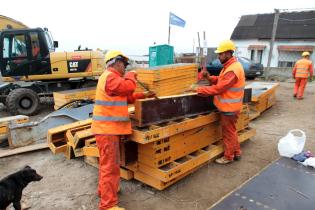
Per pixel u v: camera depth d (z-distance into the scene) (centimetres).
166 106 414
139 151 421
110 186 358
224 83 445
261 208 278
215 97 486
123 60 361
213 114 497
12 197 365
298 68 1059
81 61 1052
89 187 450
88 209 393
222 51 452
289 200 291
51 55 1027
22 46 1002
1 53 995
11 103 970
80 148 509
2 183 360
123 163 415
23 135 630
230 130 489
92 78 1126
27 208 398
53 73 1037
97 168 513
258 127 736
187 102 449
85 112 679
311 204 285
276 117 841
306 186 321
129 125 371
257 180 334
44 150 616
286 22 2831
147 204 396
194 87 527
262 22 2962
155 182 414
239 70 454
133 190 430
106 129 350
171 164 431
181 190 427
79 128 552
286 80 1684
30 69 1019
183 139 445
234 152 516
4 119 690
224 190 424
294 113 879
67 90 1034
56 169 520
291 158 405
